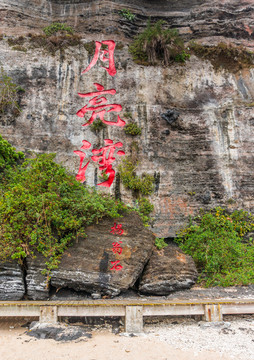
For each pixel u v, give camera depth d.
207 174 12.45
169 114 13.05
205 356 4.93
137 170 12.23
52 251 7.43
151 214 11.59
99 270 7.73
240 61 14.91
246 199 12.23
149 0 16.38
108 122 12.24
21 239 7.33
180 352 5.08
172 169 12.43
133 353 5.03
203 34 15.74
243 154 12.89
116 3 15.92
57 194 8.27
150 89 13.71
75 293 7.74
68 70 13.58
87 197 8.58
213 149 12.86
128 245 8.24
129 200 11.75
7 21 14.64
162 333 5.95
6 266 7.04
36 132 12.30
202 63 14.70
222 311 6.30
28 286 7.18
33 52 13.62
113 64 12.61
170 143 12.82
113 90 12.41
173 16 16.31
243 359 4.83
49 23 15.47
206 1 16.44
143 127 12.95
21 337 5.63
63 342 5.42
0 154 10.22
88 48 14.17
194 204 11.98
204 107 13.65
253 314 6.99
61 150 12.23
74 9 15.84
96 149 12.07
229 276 8.91
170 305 6.15
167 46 14.32
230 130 13.19
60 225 7.80
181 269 8.55
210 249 9.77
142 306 6.05
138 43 14.50
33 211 7.52
